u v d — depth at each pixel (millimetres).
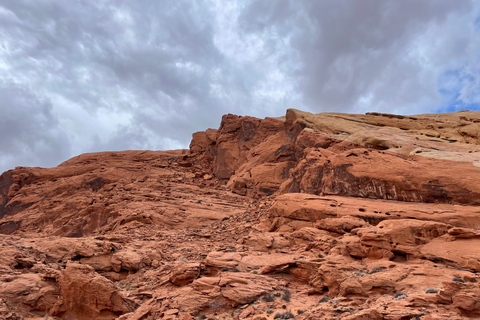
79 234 34906
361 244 17062
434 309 10320
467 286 10422
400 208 22625
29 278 15016
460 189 23406
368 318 9797
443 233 16953
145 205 34375
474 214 20250
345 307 11609
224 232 26844
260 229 25547
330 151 32625
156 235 25891
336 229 20531
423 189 24609
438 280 12969
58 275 14953
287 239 21703
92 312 13742
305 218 23891
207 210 34781
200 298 13781
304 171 32281
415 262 15625
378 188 26312
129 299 14477
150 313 13242
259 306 13125
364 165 28281
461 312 9984
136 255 19344
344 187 27750
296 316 11648
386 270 14664
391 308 10328
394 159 28172
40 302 14047
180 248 22062
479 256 14391
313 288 14422
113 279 18406
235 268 16547
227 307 13609
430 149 30422
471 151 29656
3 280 14734
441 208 22078
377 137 33969
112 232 30125
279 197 26750
